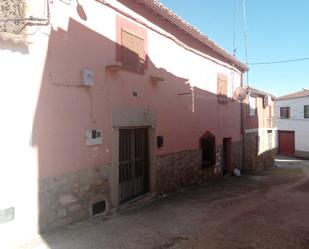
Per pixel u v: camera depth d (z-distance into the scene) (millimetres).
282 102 38281
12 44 5617
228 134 16375
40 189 6133
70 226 6727
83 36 7215
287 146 37844
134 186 9430
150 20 9805
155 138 10094
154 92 10023
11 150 5605
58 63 6559
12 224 5609
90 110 7418
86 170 7281
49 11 6238
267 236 6762
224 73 15891
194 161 12805
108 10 8008
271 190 12898
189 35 11938
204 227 7297
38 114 6102
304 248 6117
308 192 12469
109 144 8023
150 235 6578
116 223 7227
